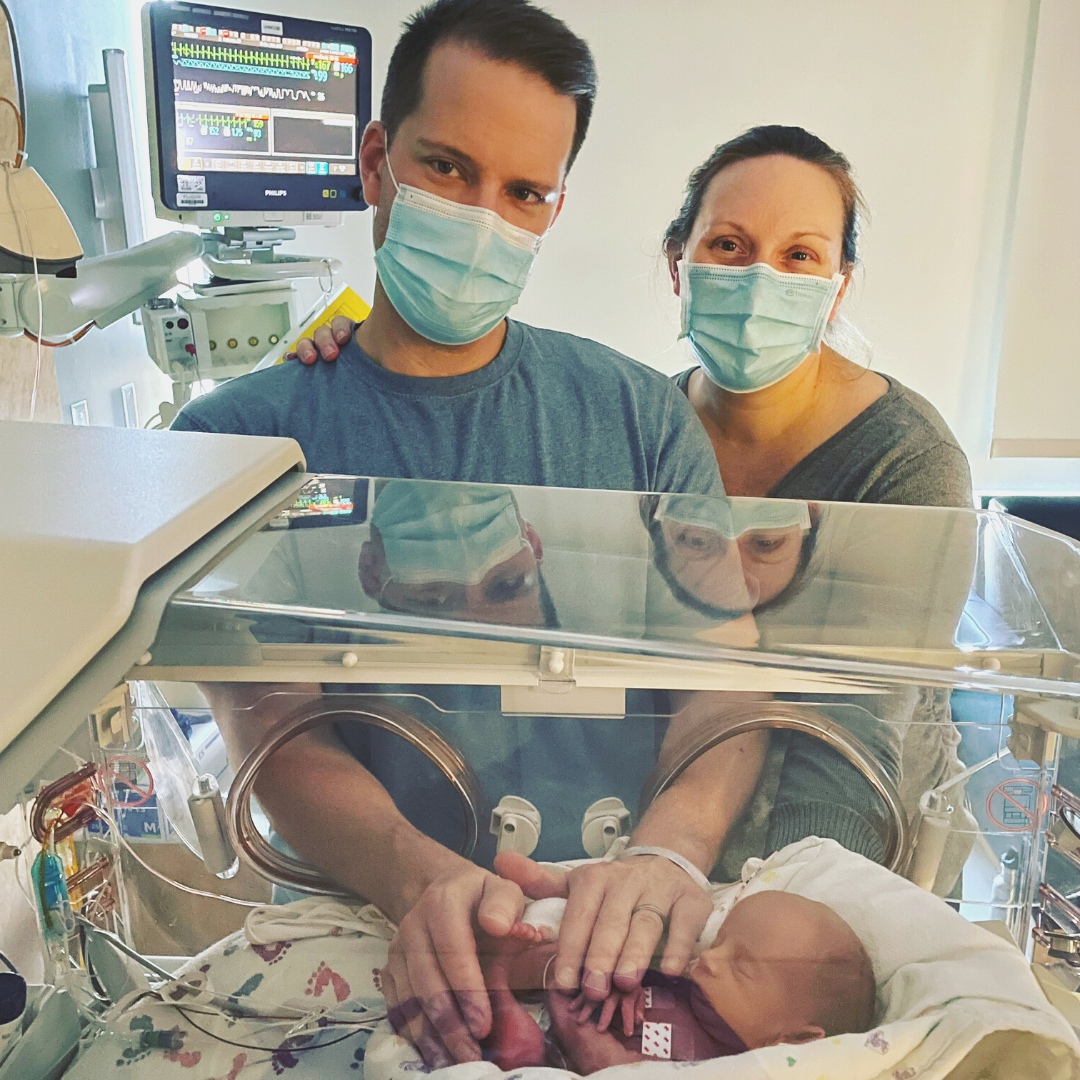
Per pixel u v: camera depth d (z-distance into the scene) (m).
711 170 1.58
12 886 0.66
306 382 1.40
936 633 0.70
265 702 0.66
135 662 0.55
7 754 0.49
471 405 1.37
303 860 0.74
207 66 1.53
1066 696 0.64
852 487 1.67
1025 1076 0.64
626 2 2.02
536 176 1.34
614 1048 0.66
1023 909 0.72
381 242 1.41
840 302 1.69
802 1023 0.66
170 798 0.70
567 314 2.23
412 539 0.77
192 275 2.04
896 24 2.04
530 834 0.72
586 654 0.65
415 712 0.68
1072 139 2.07
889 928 0.69
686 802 0.71
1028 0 2.03
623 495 0.98
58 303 1.33
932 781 0.69
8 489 0.63
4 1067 0.65
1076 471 2.40
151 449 0.75
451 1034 0.67
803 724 0.68
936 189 2.15
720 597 0.74
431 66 1.29
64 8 1.78
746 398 1.67
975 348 2.26
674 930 0.69
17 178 1.24
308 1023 0.72
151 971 0.75
